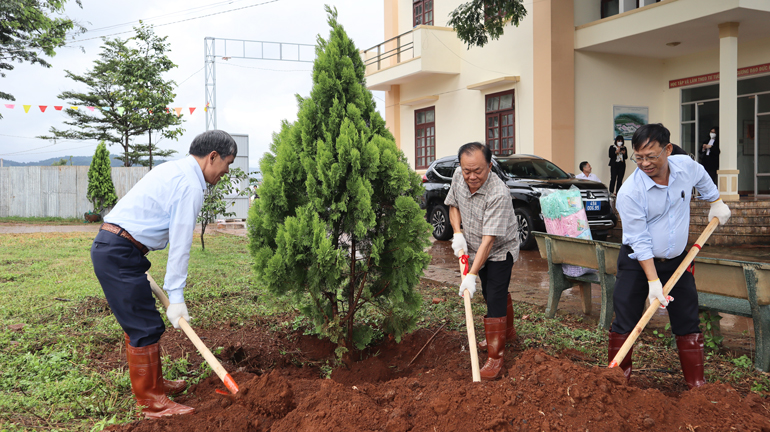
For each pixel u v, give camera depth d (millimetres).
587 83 14125
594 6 14320
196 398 3359
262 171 3867
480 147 3529
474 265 3535
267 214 3723
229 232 14914
